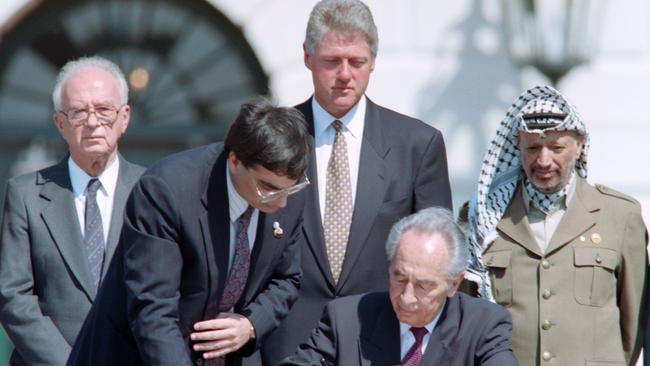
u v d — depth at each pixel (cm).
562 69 3056
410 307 1488
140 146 3622
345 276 1809
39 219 1886
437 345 1538
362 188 1831
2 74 3619
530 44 3097
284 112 1500
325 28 1823
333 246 1823
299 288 1772
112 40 3616
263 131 1475
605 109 3319
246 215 1578
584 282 1766
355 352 1555
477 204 1816
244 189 1515
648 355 1778
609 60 3325
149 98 3622
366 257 1819
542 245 1794
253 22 3431
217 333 1565
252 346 1612
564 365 1744
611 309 1773
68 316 1858
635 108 3319
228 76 3525
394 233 1525
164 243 1530
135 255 1534
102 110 1886
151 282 1522
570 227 1788
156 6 3584
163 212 1527
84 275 1866
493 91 3309
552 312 1758
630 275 1788
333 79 1825
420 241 1488
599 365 1741
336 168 1850
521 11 3180
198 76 3572
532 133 1733
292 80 3406
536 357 1759
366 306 1582
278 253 1622
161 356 1498
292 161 1475
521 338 1767
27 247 1883
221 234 1554
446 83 3325
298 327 1809
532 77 3300
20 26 3597
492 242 1809
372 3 3341
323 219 1834
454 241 1499
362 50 1825
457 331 1544
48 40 3625
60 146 3728
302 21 3412
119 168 1944
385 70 3338
